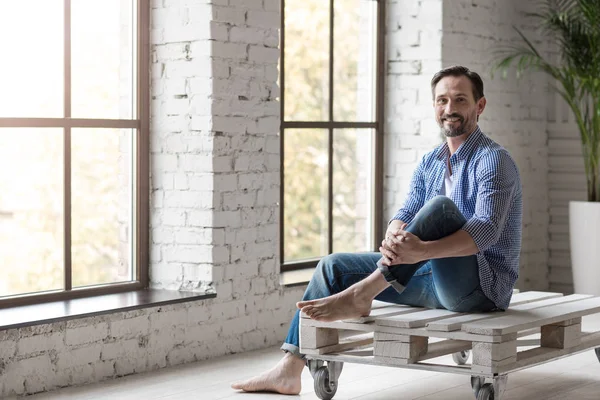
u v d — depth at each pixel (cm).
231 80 509
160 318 477
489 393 371
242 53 515
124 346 459
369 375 463
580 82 693
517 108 721
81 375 441
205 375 462
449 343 406
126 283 509
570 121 754
